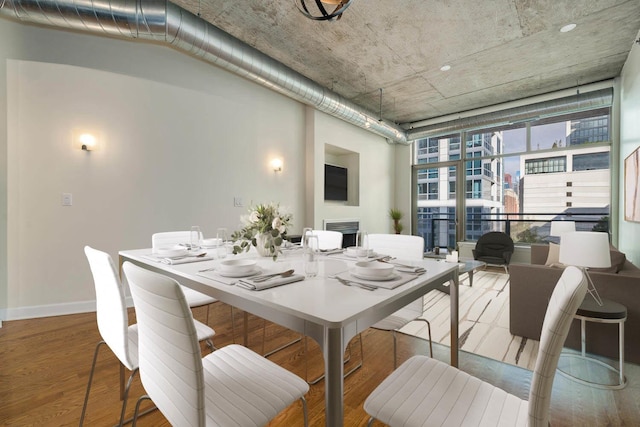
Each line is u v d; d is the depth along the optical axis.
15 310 2.69
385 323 1.63
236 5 2.92
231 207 3.91
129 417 1.47
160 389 0.86
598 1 2.83
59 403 1.56
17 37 2.71
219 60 3.08
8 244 2.68
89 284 2.97
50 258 2.82
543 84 4.67
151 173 3.27
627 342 1.98
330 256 1.88
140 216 3.21
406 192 6.81
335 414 0.84
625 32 3.30
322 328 0.85
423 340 2.36
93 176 2.98
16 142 2.70
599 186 4.78
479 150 6.01
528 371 1.92
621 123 4.15
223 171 3.83
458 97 5.18
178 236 2.44
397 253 2.05
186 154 3.51
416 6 2.90
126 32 2.56
